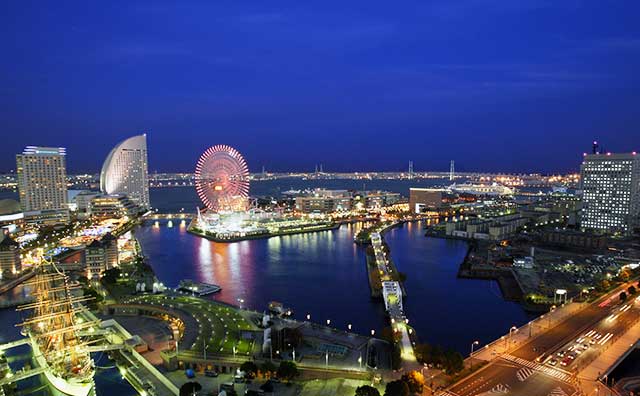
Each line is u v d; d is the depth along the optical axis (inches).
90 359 7460.6
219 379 6702.8
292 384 6520.7
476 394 5969.5
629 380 6441.9
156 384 6688.0
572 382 6279.5
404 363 7027.6
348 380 6510.8
